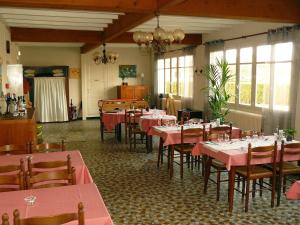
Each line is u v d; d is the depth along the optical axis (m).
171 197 4.14
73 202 2.34
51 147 4.04
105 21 6.40
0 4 3.66
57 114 11.38
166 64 11.10
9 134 4.81
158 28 4.85
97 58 9.80
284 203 3.94
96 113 12.16
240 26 6.96
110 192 4.32
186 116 7.62
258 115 6.37
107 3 3.86
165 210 3.75
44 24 6.77
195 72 8.88
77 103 11.96
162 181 4.77
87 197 2.43
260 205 3.88
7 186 2.94
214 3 4.21
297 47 5.21
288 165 4.07
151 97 12.33
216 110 7.03
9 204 2.31
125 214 3.64
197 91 8.86
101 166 5.56
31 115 5.22
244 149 3.88
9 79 6.89
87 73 11.84
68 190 2.58
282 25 5.71
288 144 3.81
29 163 2.99
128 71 12.34
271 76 5.82
